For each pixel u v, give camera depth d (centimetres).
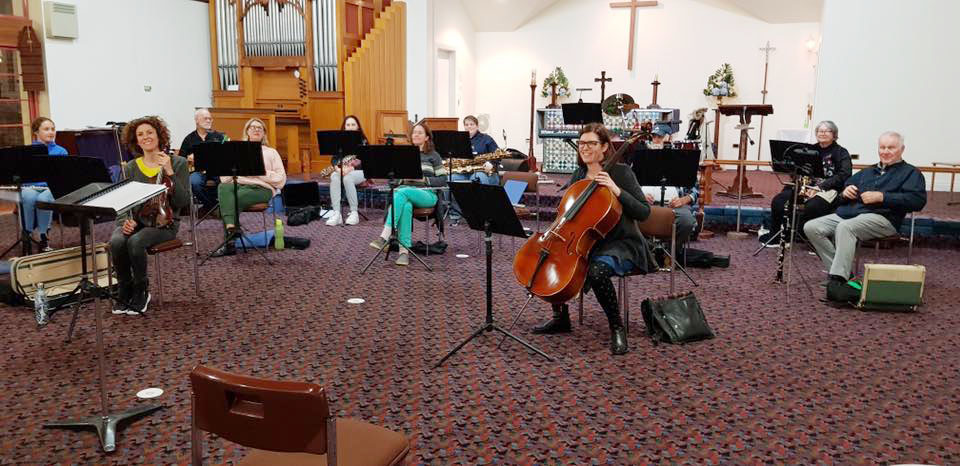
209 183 761
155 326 439
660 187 621
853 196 517
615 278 559
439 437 296
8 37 840
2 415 315
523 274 384
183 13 1062
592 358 387
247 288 529
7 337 417
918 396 340
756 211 762
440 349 400
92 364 376
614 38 1294
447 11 1206
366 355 391
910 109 877
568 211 381
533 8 1307
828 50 896
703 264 604
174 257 629
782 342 416
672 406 327
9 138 872
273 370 368
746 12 1216
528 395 339
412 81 1120
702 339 420
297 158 1091
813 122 916
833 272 500
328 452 172
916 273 470
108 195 313
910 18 862
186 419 313
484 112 1383
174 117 1059
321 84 1070
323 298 504
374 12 1119
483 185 367
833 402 332
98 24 923
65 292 473
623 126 969
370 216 862
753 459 279
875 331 438
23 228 607
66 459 278
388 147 575
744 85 1235
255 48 1084
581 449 287
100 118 939
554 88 1255
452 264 611
